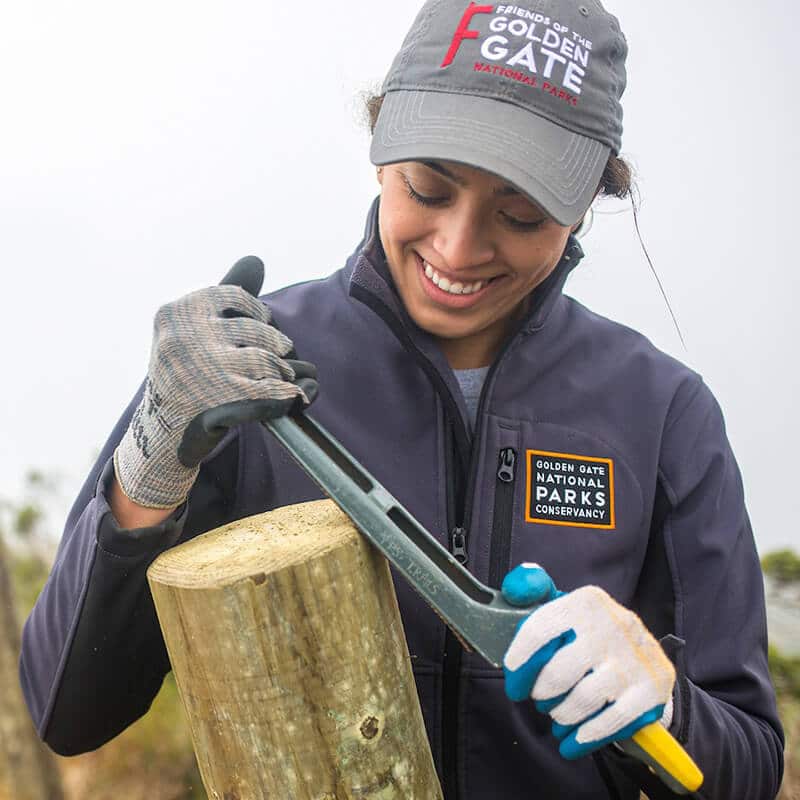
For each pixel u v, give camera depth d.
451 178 1.43
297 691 1.23
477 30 1.47
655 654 1.23
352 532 1.28
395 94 1.50
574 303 1.89
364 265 1.61
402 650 1.34
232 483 1.62
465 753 1.60
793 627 4.58
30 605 5.72
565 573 1.64
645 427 1.75
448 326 1.58
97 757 5.26
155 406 1.31
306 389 1.32
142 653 1.58
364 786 1.26
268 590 1.21
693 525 1.73
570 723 1.20
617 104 1.56
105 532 1.37
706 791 1.52
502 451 1.66
